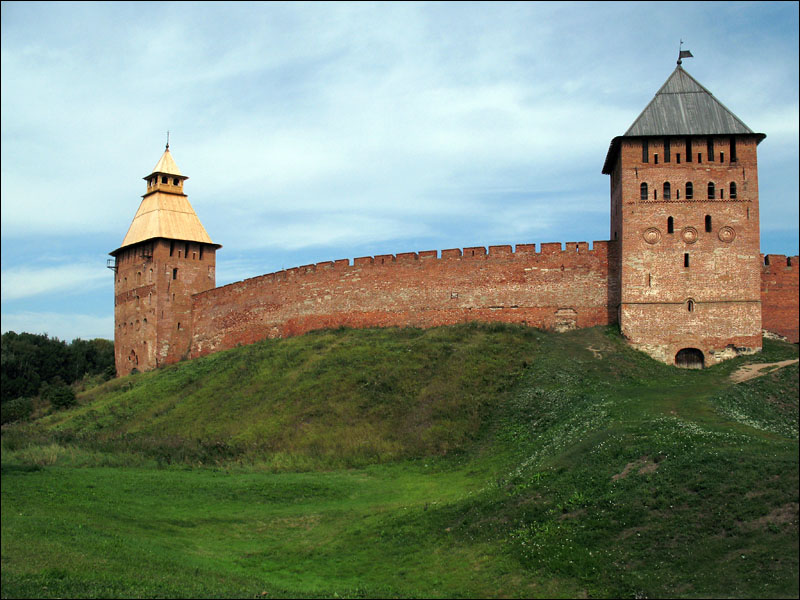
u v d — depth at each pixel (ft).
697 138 167.63
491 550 82.89
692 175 166.91
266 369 188.14
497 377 152.35
